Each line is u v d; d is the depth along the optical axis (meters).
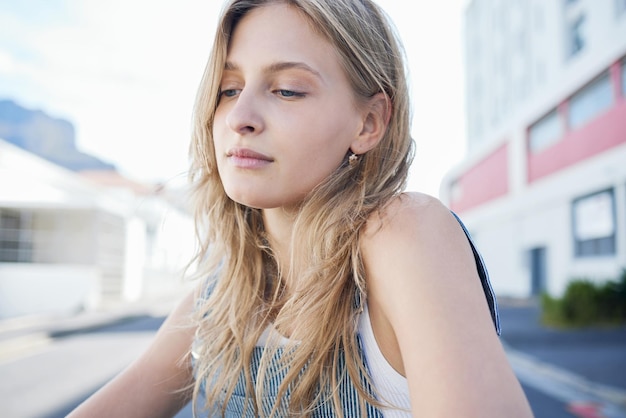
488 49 23.88
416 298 0.59
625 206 12.98
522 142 19.59
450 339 0.54
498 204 22.31
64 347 9.48
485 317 0.57
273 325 0.79
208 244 0.98
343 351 0.73
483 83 24.66
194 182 0.93
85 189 18.34
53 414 4.97
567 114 16.27
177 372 0.94
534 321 13.10
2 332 11.58
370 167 0.78
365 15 0.79
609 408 5.13
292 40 0.72
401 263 0.63
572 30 16.30
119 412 0.89
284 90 0.72
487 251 23.95
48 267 17.27
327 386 0.73
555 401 5.43
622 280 11.91
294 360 0.73
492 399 0.50
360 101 0.77
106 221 19.92
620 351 8.73
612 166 13.48
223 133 0.75
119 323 13.66
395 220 0.68
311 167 0.72
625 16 13.01
